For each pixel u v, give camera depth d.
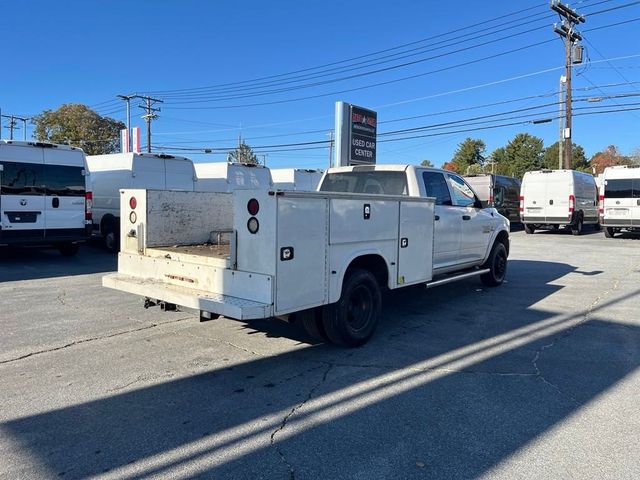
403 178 7.21
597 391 4.49
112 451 3.42
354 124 13.06
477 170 90.31
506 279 10.50
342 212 5.34
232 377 4.79
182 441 3.56
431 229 6.87
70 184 12.38
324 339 5.82
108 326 6.54
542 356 5.46
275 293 4.70
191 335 6.16
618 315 7.33
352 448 3.48
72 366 5.05
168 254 5.67
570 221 21.86
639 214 19.84
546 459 3.35
